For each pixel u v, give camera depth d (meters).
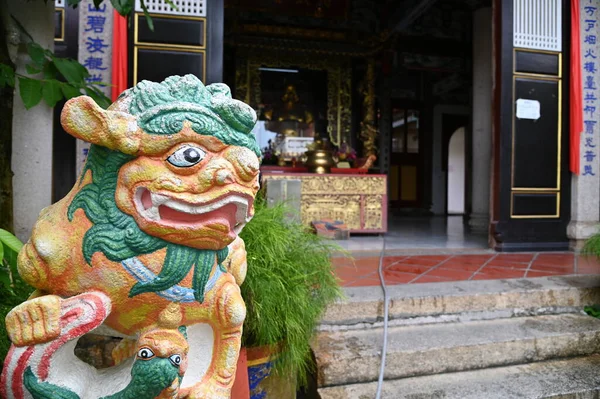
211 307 1.15
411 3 7.45
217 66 3.89
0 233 1.35
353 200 6.18
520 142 4.69
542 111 4.74
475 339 2.43
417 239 5.90
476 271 3.59
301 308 1.80
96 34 3.86
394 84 11.35
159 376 1.01
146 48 3.77
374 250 4.74
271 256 1.76
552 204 4.79
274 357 1.82
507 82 4.64
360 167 7.67
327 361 2.12
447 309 2.77
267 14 8.96
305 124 9.94
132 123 1.06
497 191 4.69
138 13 3.75
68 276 1.08
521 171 4.70
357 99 9.86
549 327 2.66
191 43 3.85
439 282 3.14
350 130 9.77
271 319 1.72
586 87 4.76
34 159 2.37
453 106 11.80
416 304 2.71
